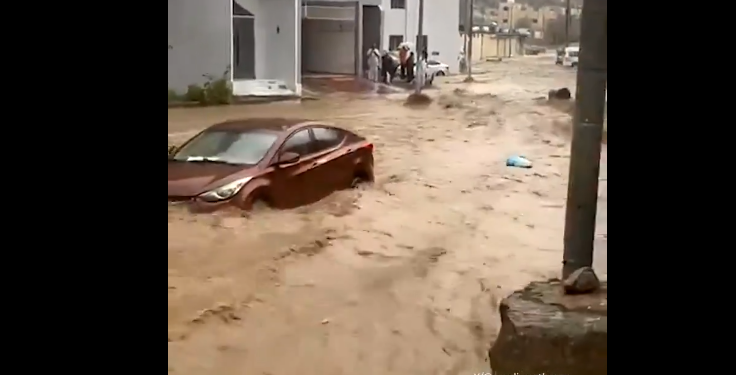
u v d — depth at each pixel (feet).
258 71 94.43
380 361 18.54
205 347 18.92
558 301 17.60
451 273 26.18
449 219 34.17
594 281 18.33
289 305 22.03
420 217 34.04
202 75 86.22
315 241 28.58
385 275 25.45
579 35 19.38
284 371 17.69
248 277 24.11
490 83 127.24
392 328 20.76
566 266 20.10
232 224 29.32
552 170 49.19
